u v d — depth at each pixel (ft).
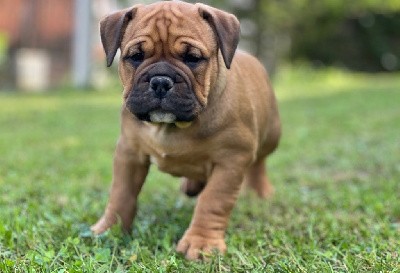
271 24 14.12
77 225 2.85
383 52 17.02
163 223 2.97
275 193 3.68
